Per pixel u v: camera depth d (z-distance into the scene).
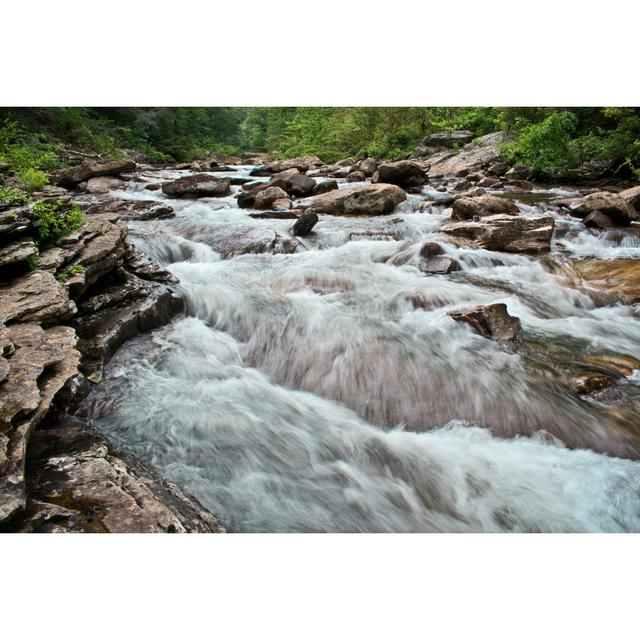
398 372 4.81
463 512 3.42
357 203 11.13
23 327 3.93
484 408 4.42
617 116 16.14
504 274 7.54
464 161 20.58
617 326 6.00
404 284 6.87
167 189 13.33
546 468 3.82
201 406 4.16
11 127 16.45
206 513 2.99
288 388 4.82
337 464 3.75
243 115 75.44
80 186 14.27
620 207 9.93
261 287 6.60
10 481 2.51
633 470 3.80
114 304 5.27
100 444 3.24
